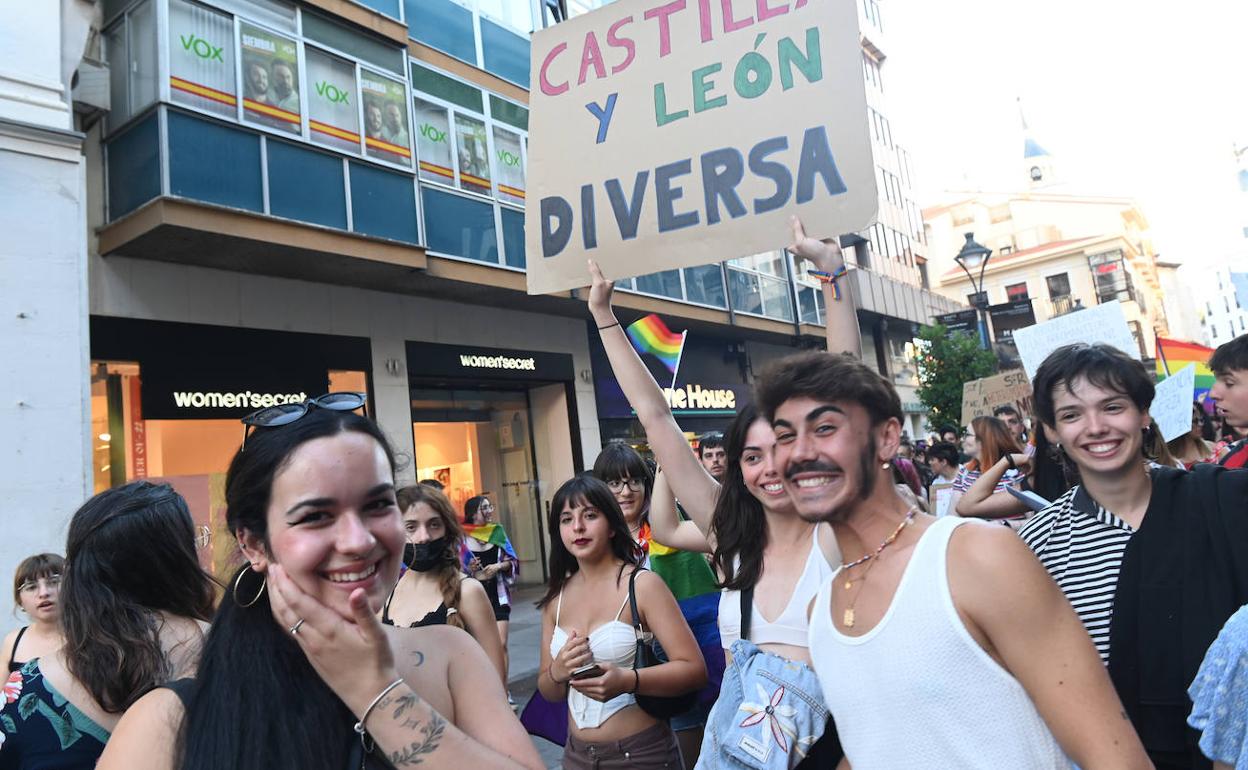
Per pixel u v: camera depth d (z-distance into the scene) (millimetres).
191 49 9094
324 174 10156
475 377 13156
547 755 5582
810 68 3057
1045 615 1277
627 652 2910
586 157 3406
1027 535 2293
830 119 2984
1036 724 1291
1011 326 19812
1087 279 49125
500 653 3391
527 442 15039
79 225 7629
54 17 7695
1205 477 2041
